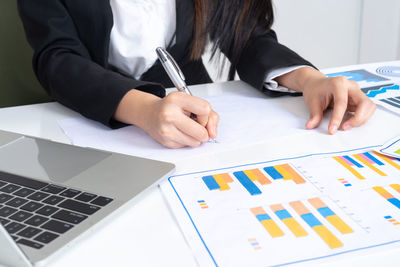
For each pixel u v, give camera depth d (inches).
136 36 37.5
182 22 36.7
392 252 14.5
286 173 20.1
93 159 21.3
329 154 21.9
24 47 45.6
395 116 26.7
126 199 17.7
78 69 29.6
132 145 24.2
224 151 22.9
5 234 13.4
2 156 21.7
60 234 15.4
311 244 15.0
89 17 33.7
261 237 15.5
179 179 20.0
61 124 27.5
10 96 46.2
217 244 15.2
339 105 25.8
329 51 78.5
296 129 25.4
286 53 33.3
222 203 17.8
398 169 20.0
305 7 74.5
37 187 18.5
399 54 73.8
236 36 35.5
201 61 42.1
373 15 73.6
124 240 15.8
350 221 16.2
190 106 23.5
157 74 39.4
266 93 31.2
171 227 16.5
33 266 14.0
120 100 26.3
